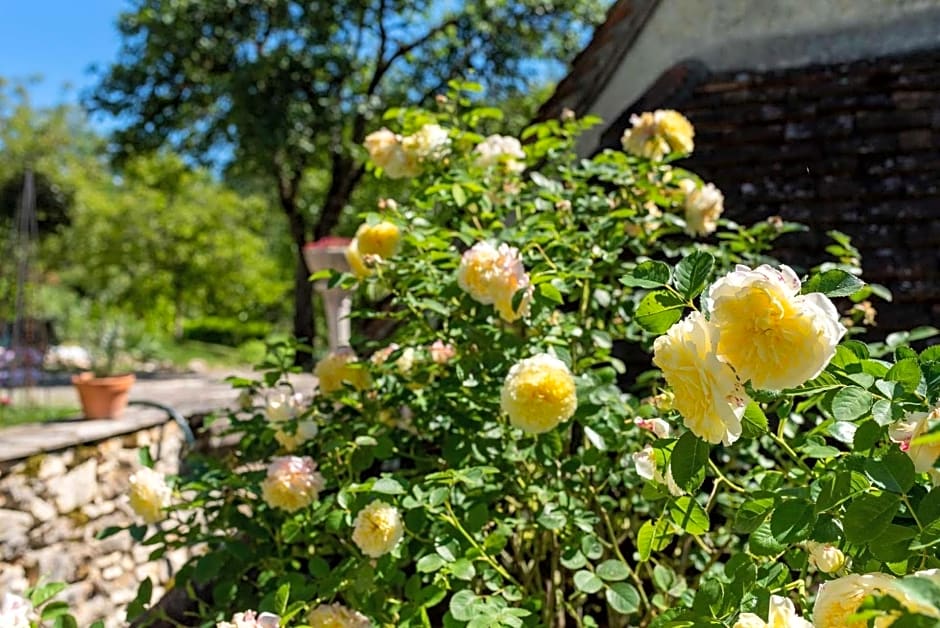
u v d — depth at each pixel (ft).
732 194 11.14
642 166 8.75
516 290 6.73
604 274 8.54
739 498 7.21
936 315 9.82
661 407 5.50
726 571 4.64
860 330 8.68
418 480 7.04
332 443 7.20
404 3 43.42
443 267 7.85
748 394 3.82
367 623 6.07
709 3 12.37
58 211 46.47
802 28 11.97
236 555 7.60
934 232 10.16
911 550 3.42
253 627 5.13
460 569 5.83
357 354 9.04
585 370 7.86
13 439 12.46
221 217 57.31
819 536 3.91
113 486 13.80
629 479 7.10
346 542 7.47
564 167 9.73
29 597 6.22
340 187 45.37
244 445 8.86
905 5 11.54
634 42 12.78
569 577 8.70
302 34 40.68
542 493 6.95
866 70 11.57
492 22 43.62
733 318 3.36
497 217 8.51
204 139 44.29
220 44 40.75
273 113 38.55
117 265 54.29
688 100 12.07
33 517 11.94
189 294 56.75
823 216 10.64
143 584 7.63
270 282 61.72
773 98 11.73
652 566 8.48
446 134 8.38
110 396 14.29
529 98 46.88
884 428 3.83
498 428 7.20
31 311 34.42
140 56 43.83
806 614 4.42
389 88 46.70
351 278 7.91
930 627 2.54
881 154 10.87
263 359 8.78
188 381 27.68
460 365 7.06
